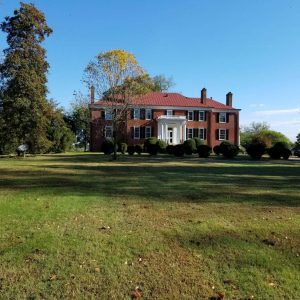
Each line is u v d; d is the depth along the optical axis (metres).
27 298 4.12
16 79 36.16
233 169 21.81
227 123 65.69
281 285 4.43
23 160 30.84
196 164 26.67
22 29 37.44
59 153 48.97
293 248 5.70
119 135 59.97
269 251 5.54
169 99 65.06
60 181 14.39
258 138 47.72
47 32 38.66
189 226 6.99
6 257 5.23
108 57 36.38
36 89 37.19
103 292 4.27
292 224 7.18
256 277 4.64
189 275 4.71
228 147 36.88
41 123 37.69
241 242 5.98
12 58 36.31
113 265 5.01
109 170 20.16
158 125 61.94
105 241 6.00
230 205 9.20
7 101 36.34
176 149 40.06
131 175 17.09
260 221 7.43
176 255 5.38
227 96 66.88
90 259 5.21
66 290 4.30
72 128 72.25
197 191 11.66
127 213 8.14
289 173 19.14
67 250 5.55
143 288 4.38
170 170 20.44
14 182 13.98
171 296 4.20
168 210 8.52
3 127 37.28
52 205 8.99
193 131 64.31
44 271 4.79
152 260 5.19
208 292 4.28
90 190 11.72
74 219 7.51
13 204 9.08
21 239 6.06
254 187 12.77
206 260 5.18
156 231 6.63
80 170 20.06
